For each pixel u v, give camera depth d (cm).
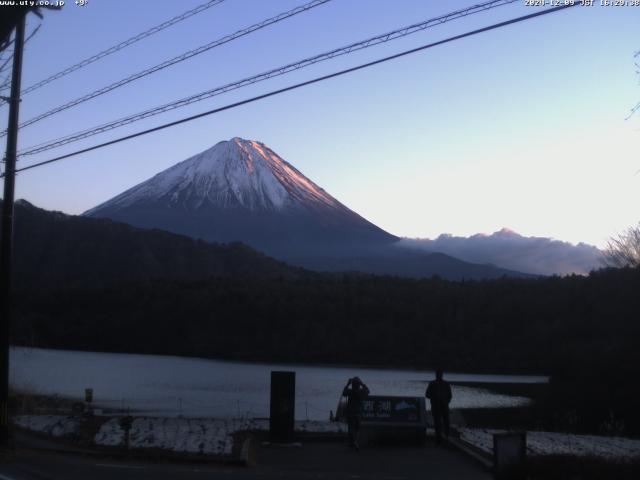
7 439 1689
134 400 4788
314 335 10750
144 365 8612
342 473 1414
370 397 1853
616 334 5269
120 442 1789
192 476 1327
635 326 4853
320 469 1466
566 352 5725
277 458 1602
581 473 1314
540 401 4812
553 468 1314
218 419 2452
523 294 9938
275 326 11200
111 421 2248
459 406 4847
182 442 1780
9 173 1792
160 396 5203
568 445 1864
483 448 1689
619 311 5203
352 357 10231
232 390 5844
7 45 1241
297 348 10562
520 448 1255
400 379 7588
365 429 1838
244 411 4119
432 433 2009
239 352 10662
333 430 2038
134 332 11444
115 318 11675
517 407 4559
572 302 8812
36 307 12031
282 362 10050
